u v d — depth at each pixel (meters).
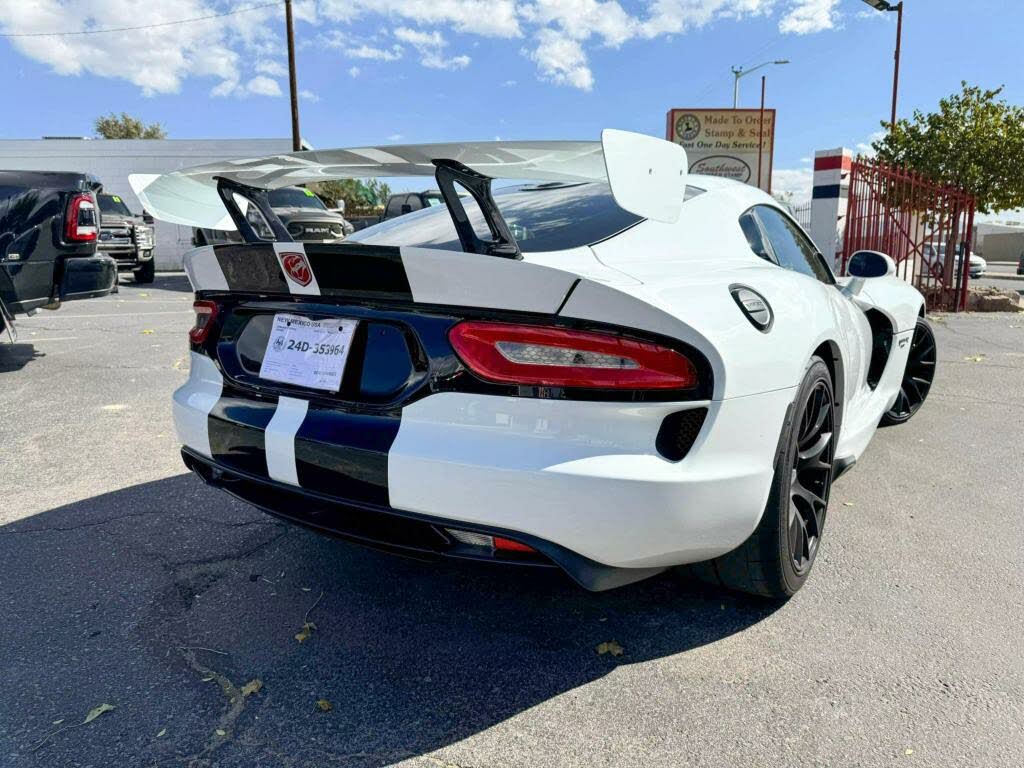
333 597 2.43
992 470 3.69
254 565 2.64
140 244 14.29
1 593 2.42
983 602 2.39
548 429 1.74
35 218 5.57
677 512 1.80
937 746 1.73
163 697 1.91
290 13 19.78
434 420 1.82
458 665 2.06
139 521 3.00
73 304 10.68
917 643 2.16
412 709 1.88
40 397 4.96
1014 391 5.48
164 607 2.35
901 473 3.65
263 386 2.17
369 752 1.72
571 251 2.08
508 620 2.30
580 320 1.71
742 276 2.19
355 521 2.00
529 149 1.66
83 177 5.92
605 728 1.81
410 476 1.80
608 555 1.79
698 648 2.15
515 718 1.84
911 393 4.53
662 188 1.68
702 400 1.81
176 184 2.41
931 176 13.00
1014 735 1.77
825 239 11.53
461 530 1.80
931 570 2.62
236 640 2.17
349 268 1.90
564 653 2.12
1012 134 12.66
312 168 2.17
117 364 6.03
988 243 49.25
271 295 2.14
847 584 2.52
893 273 3.27
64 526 2.94
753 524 2.03
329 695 1.93
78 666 2.03
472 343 1.77
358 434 1.89
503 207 2.58
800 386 2.23
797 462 2.38
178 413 2.38
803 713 1.86
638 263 2.07
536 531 1.75
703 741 1.76
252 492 2.26
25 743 1.73
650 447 1.79
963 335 8.43
